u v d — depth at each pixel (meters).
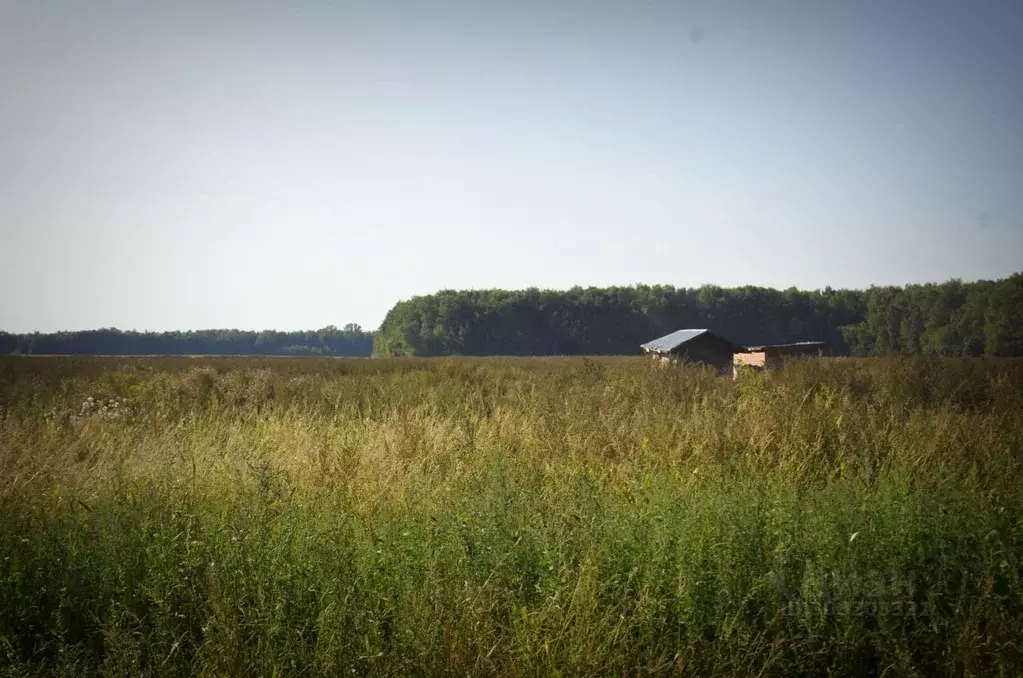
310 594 4.06
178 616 3.84
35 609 4.11
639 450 7.55
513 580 4.05
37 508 5.38
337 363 36.69
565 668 3.34
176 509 5.07
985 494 5.82
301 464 6.76
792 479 6.60
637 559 4.26
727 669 3.45
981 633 3.71
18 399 13.70
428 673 3.29
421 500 5.27
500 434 8.48
